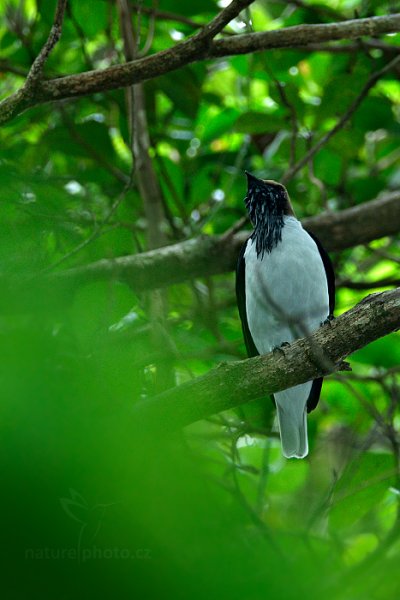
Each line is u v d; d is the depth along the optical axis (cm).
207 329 1294
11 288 682
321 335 763
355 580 470
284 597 236
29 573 194
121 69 862
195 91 1268
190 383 752
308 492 1264
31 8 1410
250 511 694
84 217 1048
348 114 1141
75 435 221
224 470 955
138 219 1386
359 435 1256
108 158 1299
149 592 199
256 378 757
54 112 1361
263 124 1186
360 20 915
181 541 219
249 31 902
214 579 215
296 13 1302
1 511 198
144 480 238
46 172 1283
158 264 1170
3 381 220
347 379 1173
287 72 1302
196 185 1367
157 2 1133
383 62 1314
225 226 1398
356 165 1456
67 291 921
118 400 334
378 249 1470
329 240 1249
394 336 1223
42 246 914
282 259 1001
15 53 1323
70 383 270
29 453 207
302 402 1011
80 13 1135
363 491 930
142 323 1128
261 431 1034
